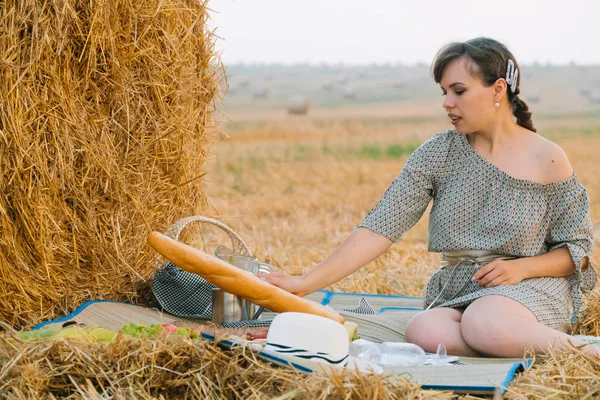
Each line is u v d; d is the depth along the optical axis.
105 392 2.88
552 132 31.81
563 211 3.73
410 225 3.92
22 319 3.72
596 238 8.02
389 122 39.88
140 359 2.98
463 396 2.91
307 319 3.06
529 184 3.70
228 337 3.11
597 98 58.47
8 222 3.56
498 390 2.87
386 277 5.52
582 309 4.22
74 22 3.66
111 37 3.81
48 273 3.72
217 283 3.63
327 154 21.08
